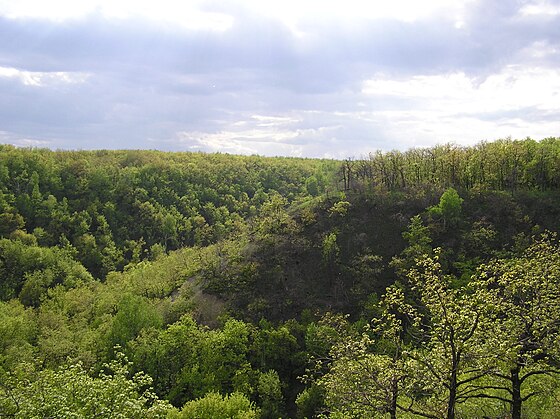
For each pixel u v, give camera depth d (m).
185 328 50.53
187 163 164.88
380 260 65.94
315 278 66.62
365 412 19.16
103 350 53.25
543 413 20.27
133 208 130.38
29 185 121.06
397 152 88.88
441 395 19.58
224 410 34.28
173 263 85.44
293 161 186.75
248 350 50.94
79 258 108.50
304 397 40.75
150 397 23.00
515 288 19.23
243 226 95.44
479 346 17.73
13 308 73.12
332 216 76.25
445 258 61.72
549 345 17.98
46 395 20.42
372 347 29.09
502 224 67.12
